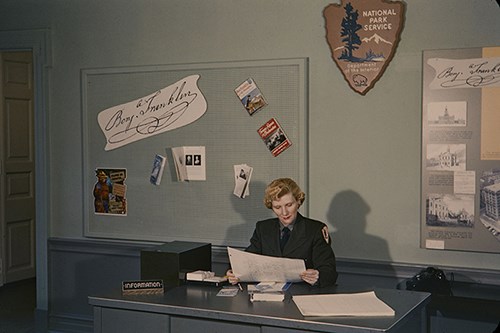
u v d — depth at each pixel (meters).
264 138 4.95
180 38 5.25
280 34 4.91
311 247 3.87
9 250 7.00
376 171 4.68
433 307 4.52
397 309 3.30
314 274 3.63
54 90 5.73
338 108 4.76
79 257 5.71
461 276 4.43
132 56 5.43
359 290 3.64
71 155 5.71
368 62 4.62
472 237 4.41
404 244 4.62
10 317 6.05
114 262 5.57
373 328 2.99
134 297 3.60
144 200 5.41
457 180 4.42
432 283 4.42
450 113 4.42
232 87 5.05
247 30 5.02
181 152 5.24
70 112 5.69
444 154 4.45
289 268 3.64
